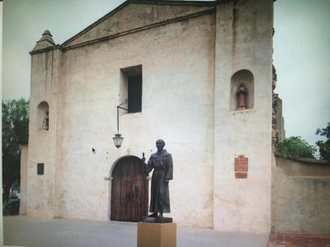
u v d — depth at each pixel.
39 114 14.28
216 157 10.02
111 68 12.80
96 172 12.55
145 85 11.89
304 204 9.03
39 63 14.42
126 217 11.91
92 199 12.48
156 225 6.26
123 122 12.17
